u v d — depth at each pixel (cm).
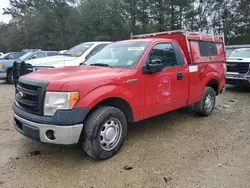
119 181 308
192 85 521
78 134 323
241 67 898
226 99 811
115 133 371
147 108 415
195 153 387
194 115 602
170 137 454
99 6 4506
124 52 442
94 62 458
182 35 520
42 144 416
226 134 472
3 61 1198
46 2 4928
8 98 809
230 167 343
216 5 5053
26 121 332
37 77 350
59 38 4784
